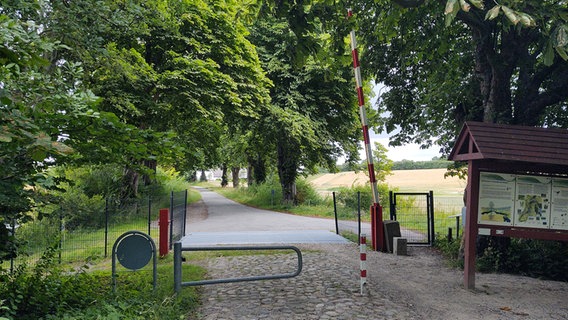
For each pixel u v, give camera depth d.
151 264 9.51
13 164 4.46
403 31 11.82
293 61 8.80
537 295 7.29
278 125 24.95
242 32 21.66
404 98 14.10
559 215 7.70
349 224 18.91
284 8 8.10
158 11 10.56
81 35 6.95
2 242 5.23
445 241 13.13
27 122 3.13
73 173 20.23
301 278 7.80
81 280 6.54
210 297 6.59
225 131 30.45
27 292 5.59
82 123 4.29
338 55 9.66
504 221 7.70
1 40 3.21
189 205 33.47
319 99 26.89
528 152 7.30
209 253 10.86
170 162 5.52
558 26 5.95
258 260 9.67
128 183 22.41
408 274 8.84
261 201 32.44
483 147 7.29
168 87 17.19
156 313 5.41
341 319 5.51
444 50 11.83
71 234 12.23
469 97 11.44
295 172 29.77
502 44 10.05
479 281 8.34
